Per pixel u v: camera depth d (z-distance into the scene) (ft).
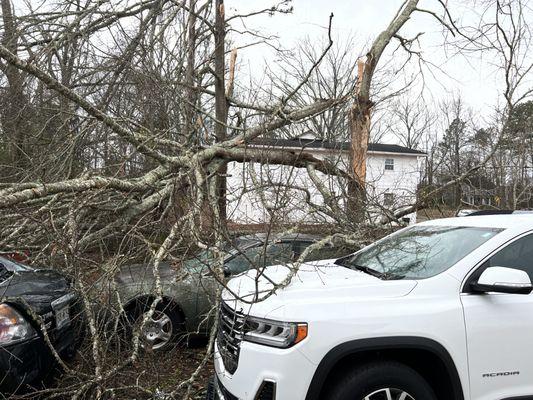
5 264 14.40
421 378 9.28
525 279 9.30
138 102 22.45
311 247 14.75
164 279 16.60
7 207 12.46
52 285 12.84
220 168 24.12
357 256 13.93
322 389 9.15
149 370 12.98
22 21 22.00
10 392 10.11
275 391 8.73
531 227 10.80
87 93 22.31
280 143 21.45
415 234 13.32
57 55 21.66
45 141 21.47
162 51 24.39
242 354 9.36
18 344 10.42
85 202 15.34
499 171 24.58
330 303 9.34
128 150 21.50
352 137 27.61
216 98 30.99
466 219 12.75
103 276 13.34
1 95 21.04
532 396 9.52
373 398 9.07
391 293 9.75
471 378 9.29
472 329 9.41
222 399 10.01
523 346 9.62
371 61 28.78
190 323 16.67
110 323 13.75
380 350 9.34
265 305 9.55
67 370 10.94
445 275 10.02
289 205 16.12
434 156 31.63
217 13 30.07
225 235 12.65
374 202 20.44
